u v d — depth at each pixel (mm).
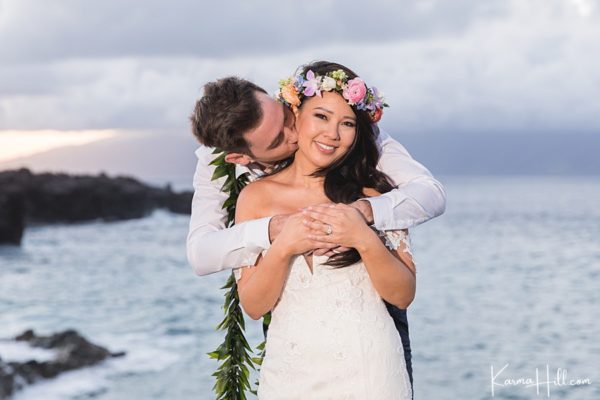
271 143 2475
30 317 22734
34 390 12750
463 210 79188
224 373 3076
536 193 136375
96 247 45031
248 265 2510
